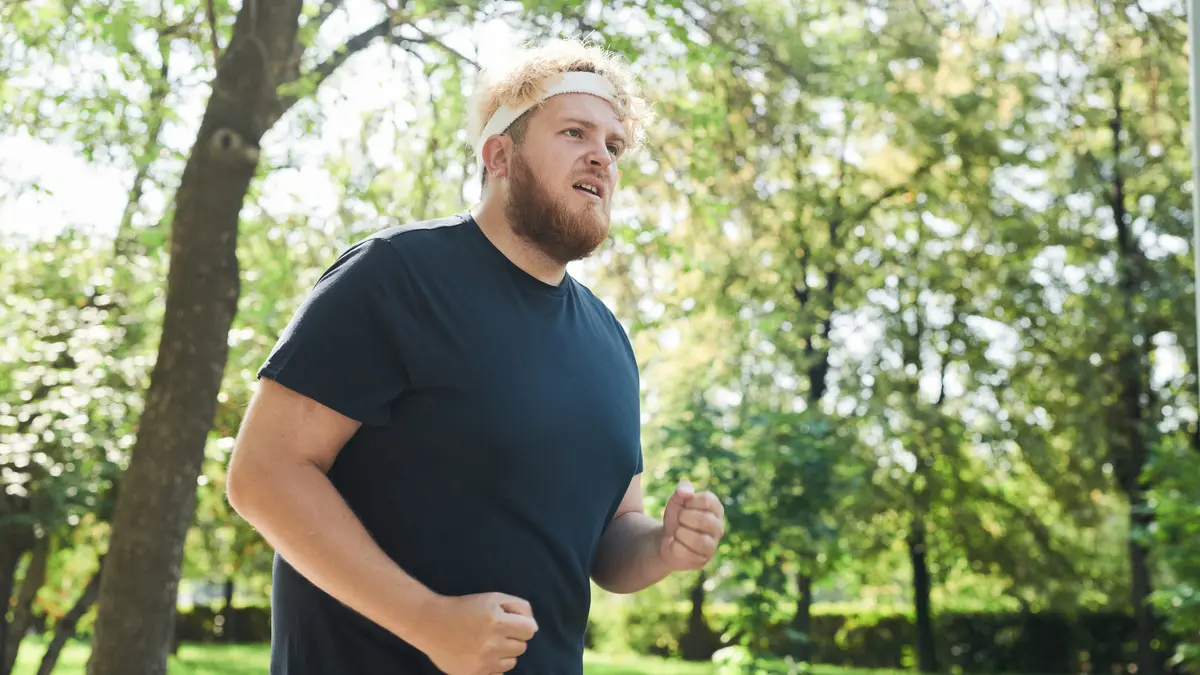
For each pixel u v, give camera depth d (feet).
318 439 4.59
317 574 4.37
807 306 55.57
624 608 84.94
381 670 4.68
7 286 31.65
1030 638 78.59
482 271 5.03
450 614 4.17
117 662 18.53
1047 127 55.31
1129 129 55.67
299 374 4.55
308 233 25.11
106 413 28.63
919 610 74.90
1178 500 36.52
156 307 32.40
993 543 67.05
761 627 34.01
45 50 22.74
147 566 18.80
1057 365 60.90
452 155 22.63
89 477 29.14
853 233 59.62
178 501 19.11
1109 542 70.79
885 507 60.29
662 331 26.05
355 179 23.09
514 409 4.81
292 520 4.38
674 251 24.91
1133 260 60.23
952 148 54.34
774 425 35.96
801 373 55.88
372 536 4.70
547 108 5.11
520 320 5.03
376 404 4.67
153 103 22.43
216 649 80.89
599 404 5.18
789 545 33.47
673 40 23.57
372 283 4.75
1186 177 56.85
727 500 33.73
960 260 61.41
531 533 4.83
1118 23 33.01
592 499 5.12
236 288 19.94
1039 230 59.26
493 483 4.76
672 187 25.29
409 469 4.75
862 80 34.40
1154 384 61.77
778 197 39.70
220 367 19.71
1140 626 62.39
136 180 25.25
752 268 42.24
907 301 62.54
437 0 20.47
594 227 5.10
